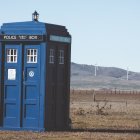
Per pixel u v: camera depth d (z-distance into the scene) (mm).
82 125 30656
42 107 25078
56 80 25922
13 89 25656
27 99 25391
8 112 25734
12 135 23766
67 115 26797
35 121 25234
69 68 26844
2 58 25781
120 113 44250
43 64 25031
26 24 25391
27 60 25422
